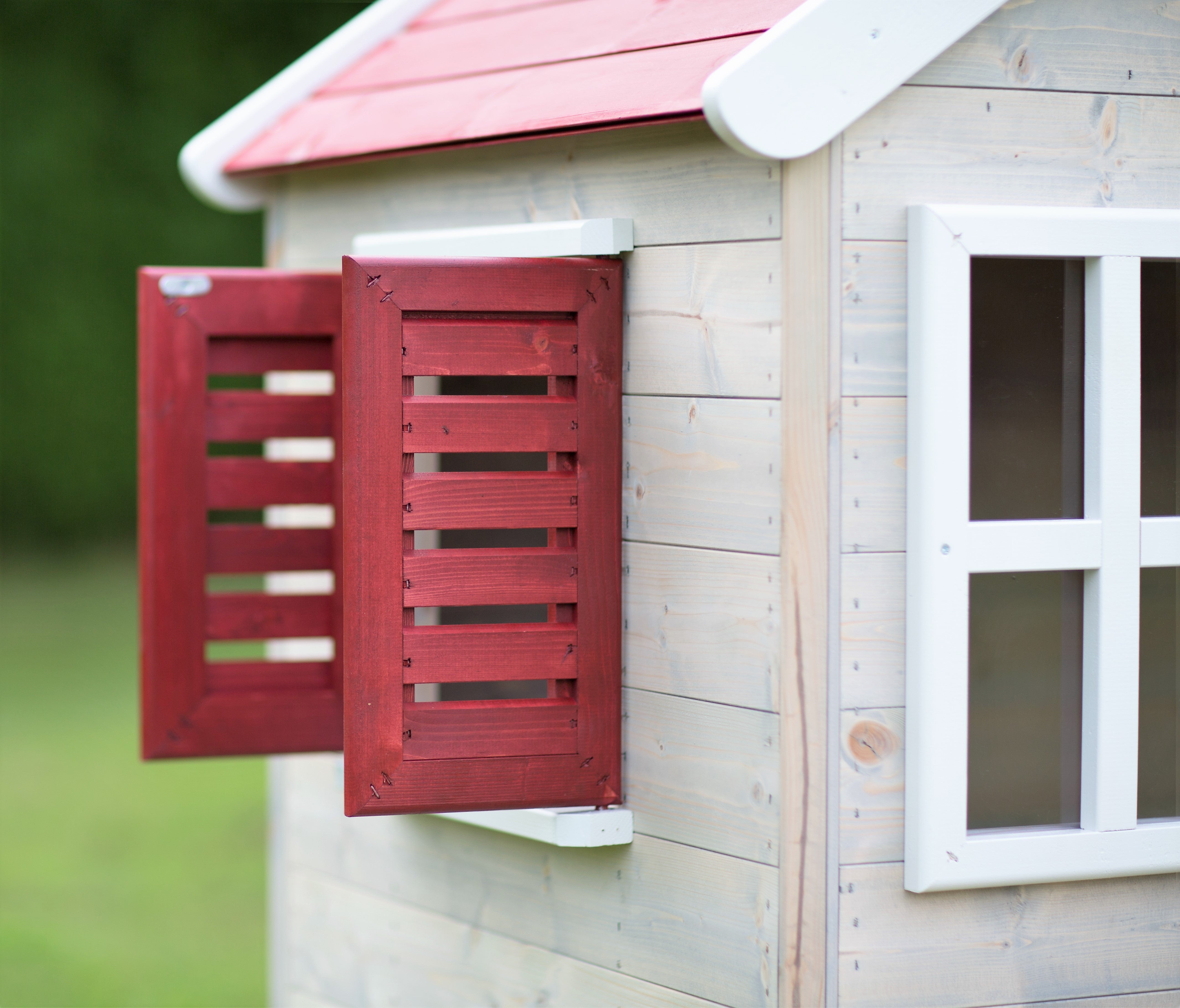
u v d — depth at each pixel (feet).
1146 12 9.15
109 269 44.50
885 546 8.64
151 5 43.91
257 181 13.08
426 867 11.50
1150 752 9.39
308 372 12.60
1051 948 9.09
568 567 9.39
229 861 24.54
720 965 9.15
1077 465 9.05
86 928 21.40
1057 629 9.04
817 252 8.50
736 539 8.94
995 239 8.61
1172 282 9.24
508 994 10.72
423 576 9.12
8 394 44.65
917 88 8.66
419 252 10.82
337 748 12.30
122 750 29.99
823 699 8.57
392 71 12.25
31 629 38.04
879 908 8.73
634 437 9.55
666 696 9.41
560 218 10.11
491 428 9.22
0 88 43.24
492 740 9.27
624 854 9.78
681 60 9.21
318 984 12.71
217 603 12.18
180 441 12.03
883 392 8.61
